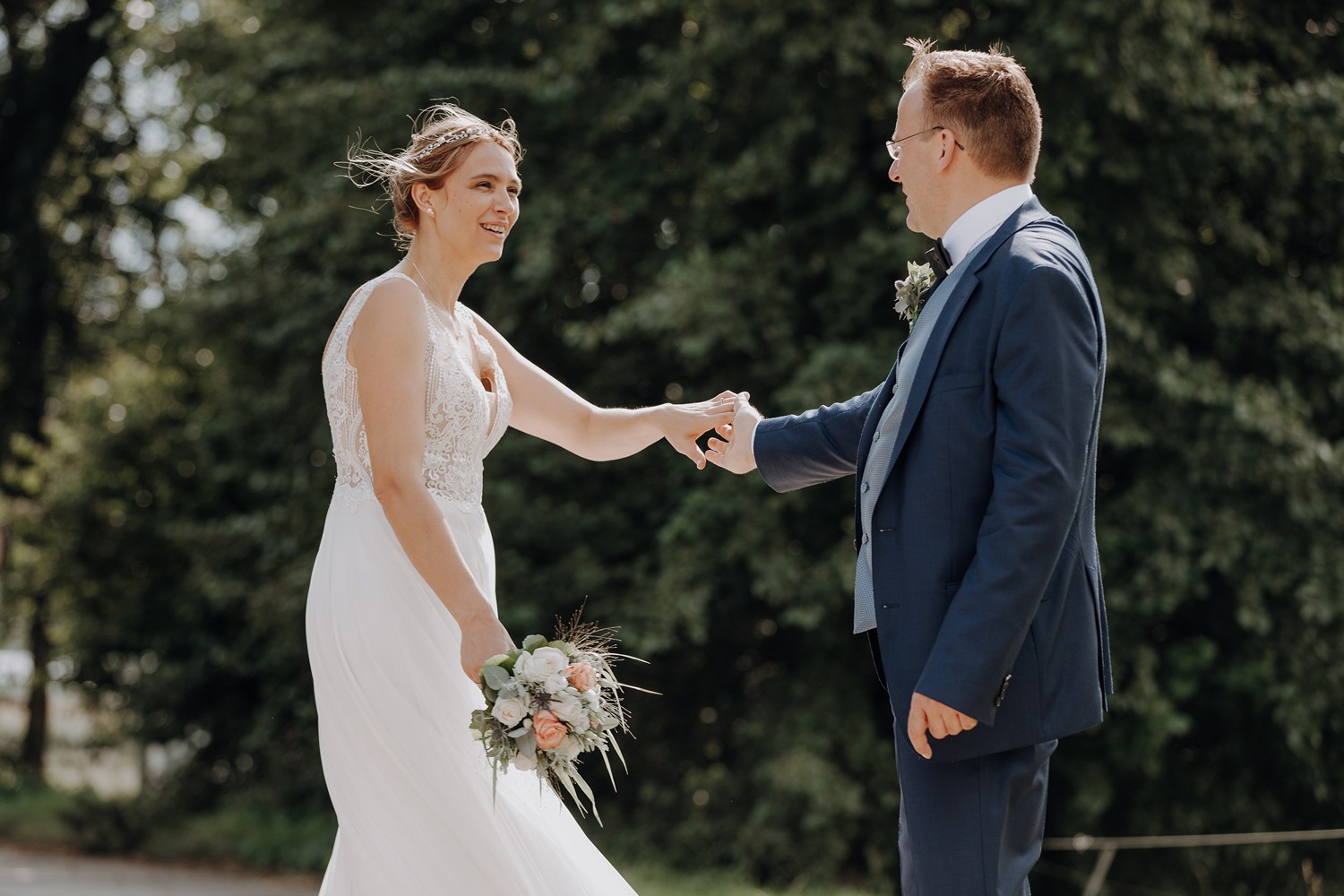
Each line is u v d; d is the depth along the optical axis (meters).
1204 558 8.25
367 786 2.70
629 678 10.05
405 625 2.71
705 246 8.87
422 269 2.92
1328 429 9.21
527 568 9.52
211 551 11.22
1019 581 2.29
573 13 10.03
